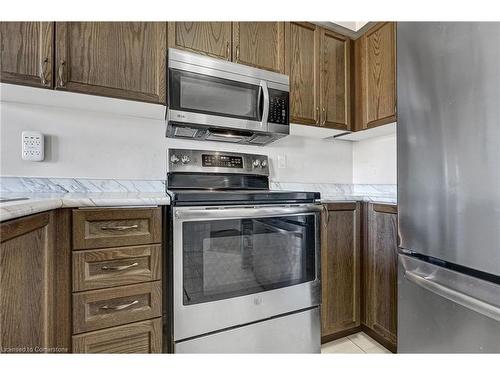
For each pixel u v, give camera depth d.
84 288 1.02
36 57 1.10
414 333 1.01
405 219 1.01
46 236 0.92
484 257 0.76
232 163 1.81
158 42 1.35
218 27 1.49
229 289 1.24
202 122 1.41
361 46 1.84
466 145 0.80
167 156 1.66
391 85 1.63
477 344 0.81
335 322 1.64
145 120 1.62
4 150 1.31
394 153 1.96
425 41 0.93
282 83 1.61
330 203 1.63
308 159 2.13
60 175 1.42
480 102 0.76
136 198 1.12
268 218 1.34
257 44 1.58
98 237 1.05
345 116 1.86
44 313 0.91
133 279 1.10
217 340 1.21
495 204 0.73
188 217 1.15
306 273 1.43
